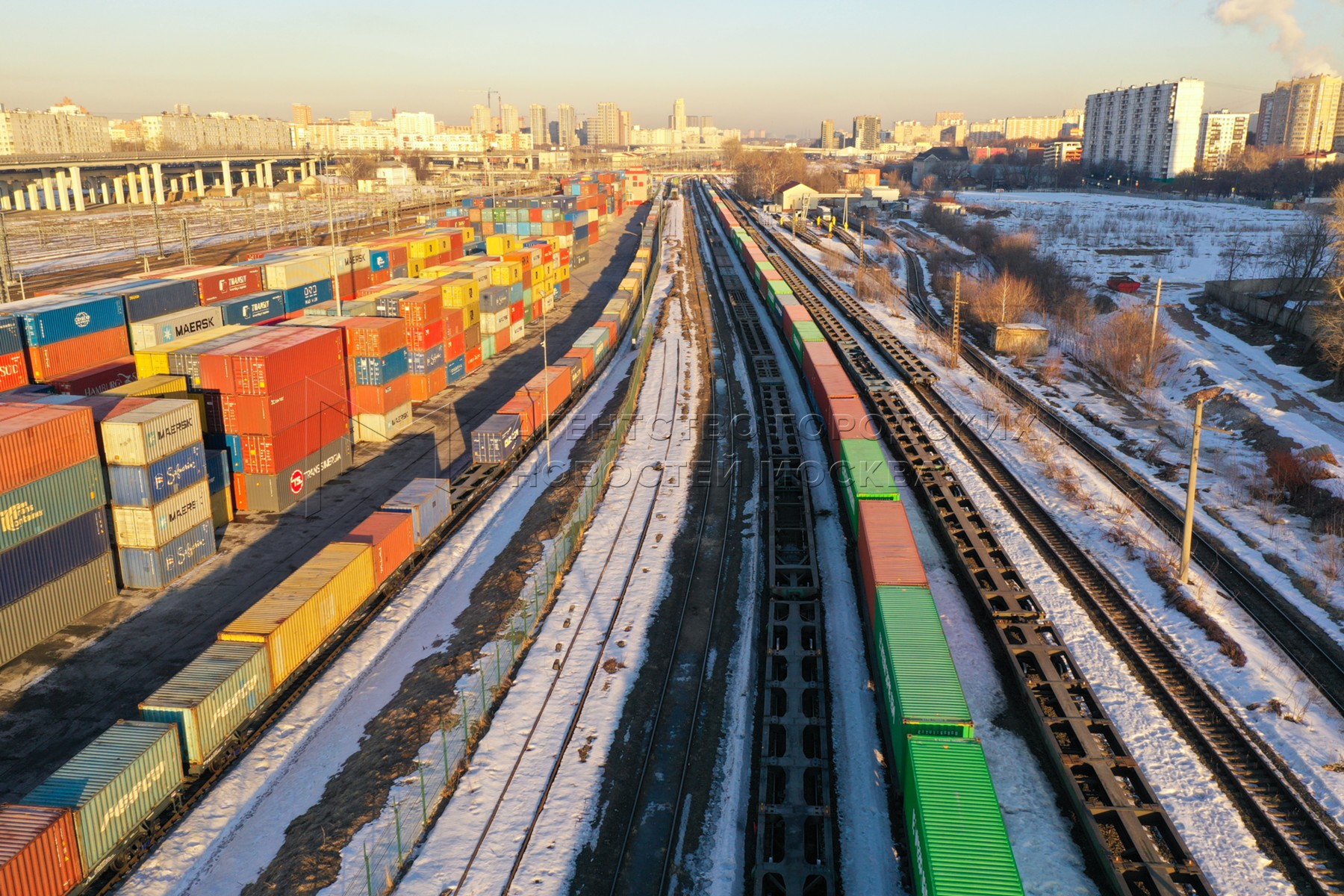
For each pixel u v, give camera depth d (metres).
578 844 22.56
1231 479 46.53
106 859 20.66
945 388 63.81
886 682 25.23
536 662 30.61
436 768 25.05
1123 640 30.59
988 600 32.25
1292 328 76.56
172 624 32.28
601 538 40.41
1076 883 20.81
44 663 29.81
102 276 99.69
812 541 38.72
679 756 26.00
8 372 44.03
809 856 21.92
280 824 23.41
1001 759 25.16
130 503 33.91
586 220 132.25
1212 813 22.66
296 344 42.91
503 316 75.06
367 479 46.69
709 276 117.25
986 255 130.38
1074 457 49.91
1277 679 28.45
